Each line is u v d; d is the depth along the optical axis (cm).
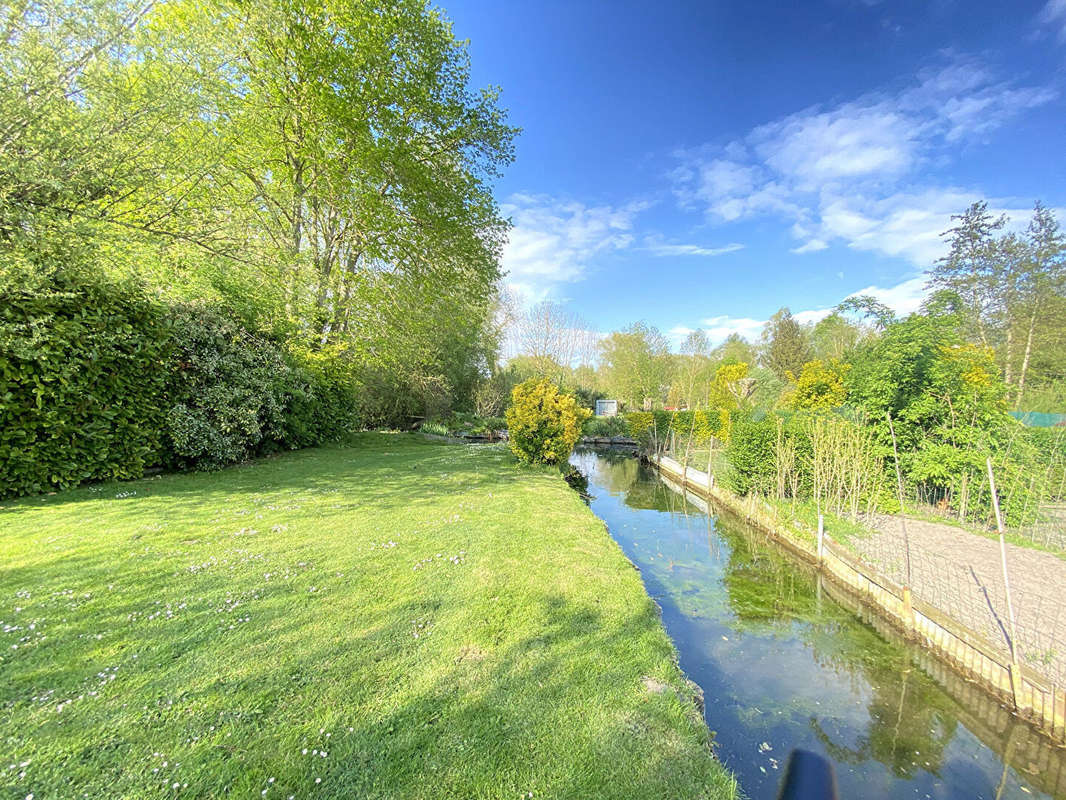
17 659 238
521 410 1086
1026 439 718
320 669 249
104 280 607
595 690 251
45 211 524
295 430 1057
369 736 203
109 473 639
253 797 168
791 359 3322
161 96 590
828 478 747
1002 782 274
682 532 818
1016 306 1756
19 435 538
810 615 490
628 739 215
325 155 1117
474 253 1473
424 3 1166
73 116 536
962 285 1892
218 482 699
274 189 1131
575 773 192
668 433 1742
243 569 371
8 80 473
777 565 648
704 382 2692
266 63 956
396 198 1283
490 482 837
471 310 1698
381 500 642
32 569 350
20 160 491
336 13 1045
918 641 423
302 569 380
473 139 1389
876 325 913
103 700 212
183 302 775
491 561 429
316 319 1183
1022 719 318
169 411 708
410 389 2123
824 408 888
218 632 278
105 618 285
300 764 185
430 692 236
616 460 1950
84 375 591
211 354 784
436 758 194
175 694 220
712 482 1096
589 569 425
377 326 1373
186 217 793
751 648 421
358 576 374
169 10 780
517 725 219
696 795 187
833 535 652
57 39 505
